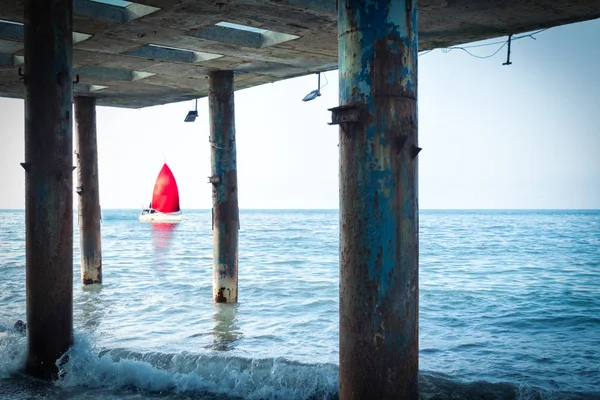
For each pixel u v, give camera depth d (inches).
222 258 443.2
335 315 414.0
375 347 153.5
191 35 348.8
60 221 228.7
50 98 224.5
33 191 226.2
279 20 319.3
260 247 1184.8
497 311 450.9
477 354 313.7
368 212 153.3
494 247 1168.8
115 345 314.8
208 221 3373.5
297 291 541.0
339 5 162.2
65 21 228.8
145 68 434.0
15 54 401.7
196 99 558.6
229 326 372.5
